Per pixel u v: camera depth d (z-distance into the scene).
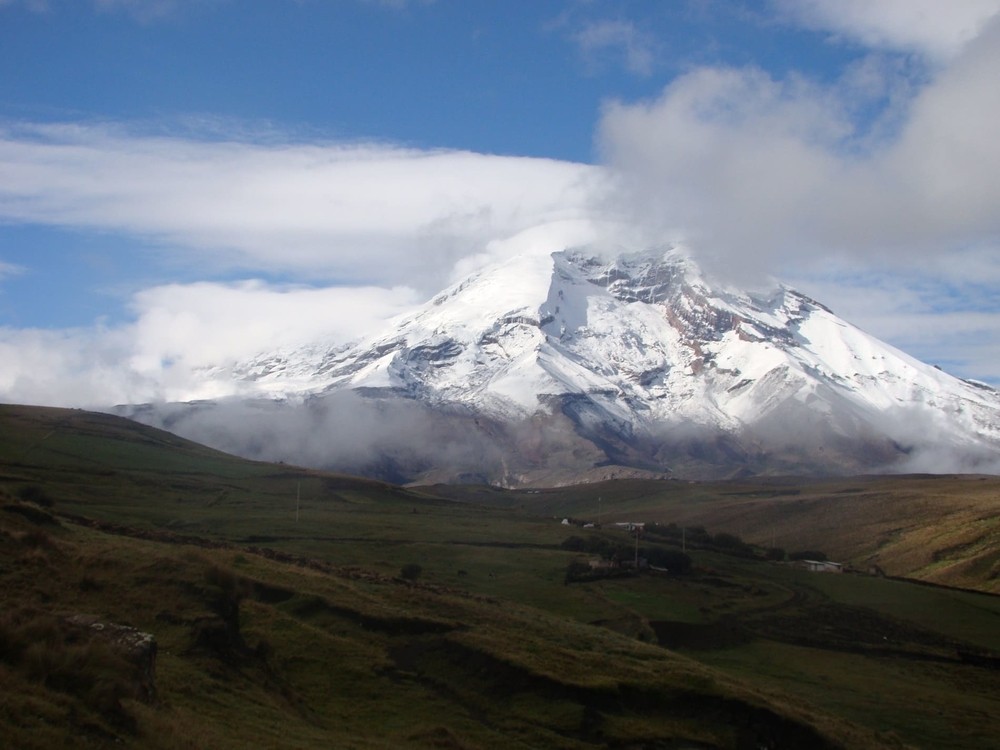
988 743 103.81
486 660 77.31
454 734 65.12
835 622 158.00
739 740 76.25
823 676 125.56
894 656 142.50
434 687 74.31
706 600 160.38
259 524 179.75
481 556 172.25
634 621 137.12
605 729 71.75
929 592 186.62
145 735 44.09
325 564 109.62
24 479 181.50
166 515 174.12
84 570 72.12
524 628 89.88
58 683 45.03
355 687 70.81
